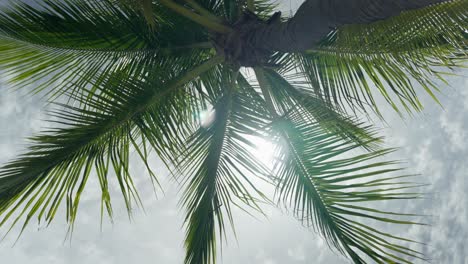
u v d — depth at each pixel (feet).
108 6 17.11
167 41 18.90
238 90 19.88
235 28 16.79
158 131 16.37
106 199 14.80
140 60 18.24
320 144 16.98
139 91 16.29
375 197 15.10
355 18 9.81
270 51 15.83
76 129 14.65
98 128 15.06
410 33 12.35
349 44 13.03
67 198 13.96
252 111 19.34
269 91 20.18
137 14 17.79
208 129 18.85
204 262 17.51
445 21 11.30
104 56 17.66
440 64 13.67
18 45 15.88
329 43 16.81
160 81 17.57
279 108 19.89
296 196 16.88
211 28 17.38
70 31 16.49
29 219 13.21
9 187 12.80
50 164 13.85
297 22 12.10
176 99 17.98
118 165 15.29
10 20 15.34
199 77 19.39
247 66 16.99
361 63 14.44
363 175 15.46
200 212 17.95
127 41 17.88
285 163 17.49
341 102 15.58
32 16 15.65
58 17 16.11
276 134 18.10
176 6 16.83
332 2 10.10
